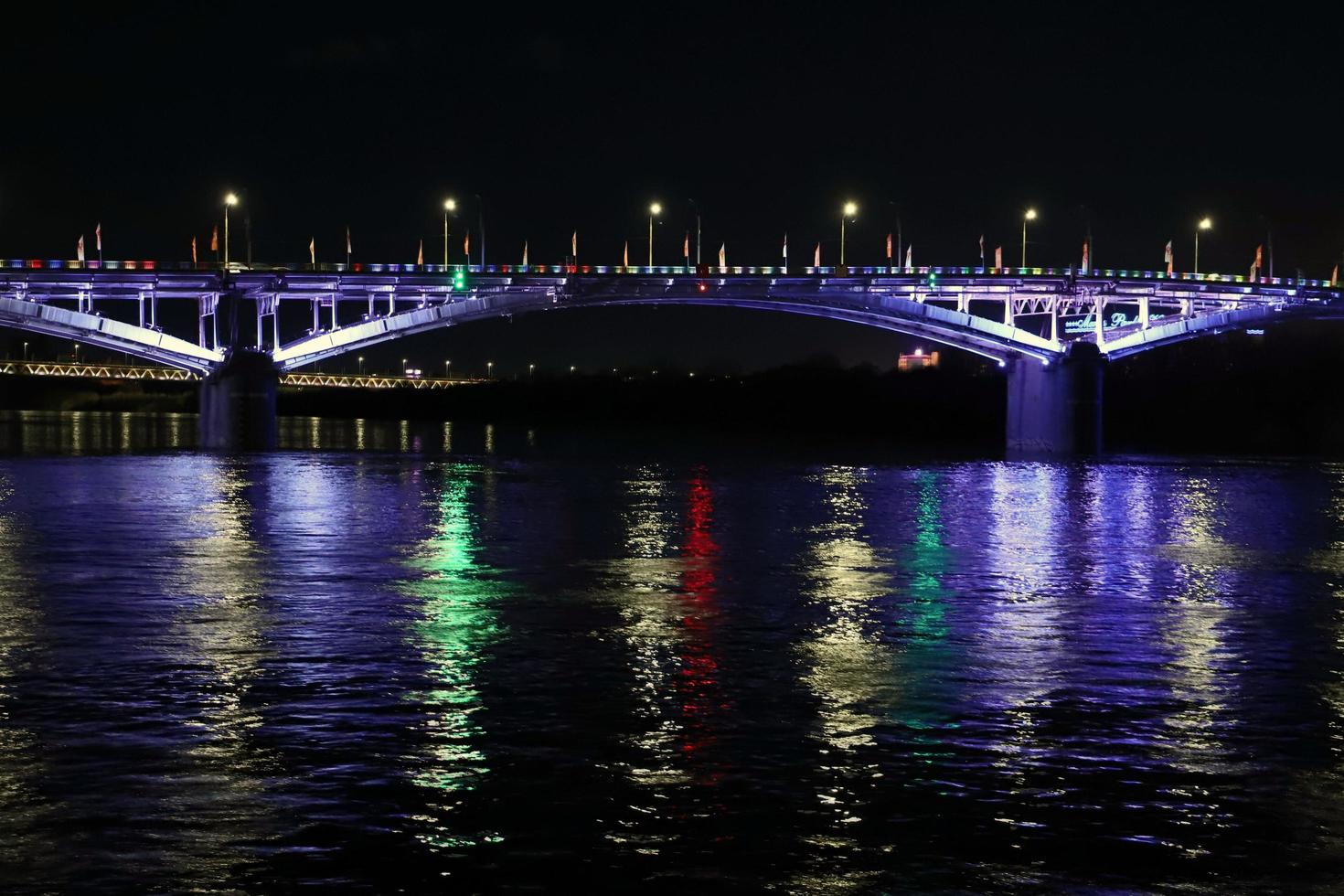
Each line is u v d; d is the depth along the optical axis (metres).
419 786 21.42
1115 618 38.78
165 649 31.83
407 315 138.62
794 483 104.56
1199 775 22.47
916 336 161.62
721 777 22.05
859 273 149.75
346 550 53.66
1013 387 168.12
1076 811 20.67
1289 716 26.55
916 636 34.94
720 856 18.84
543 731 24.62
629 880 18.05
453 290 137.50
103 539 57.12
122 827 19.52
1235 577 49.41
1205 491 101.12
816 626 36.31
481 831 19.61
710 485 100.94
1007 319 162.12
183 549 53.81
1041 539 63.19
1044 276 158.38
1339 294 168.62
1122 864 18.70
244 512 71.19
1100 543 61.81
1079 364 161.12
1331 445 197.38
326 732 24.39
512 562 50.31
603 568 48.94
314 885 17.77
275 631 34.47
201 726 24.72
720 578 46.53
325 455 137.50
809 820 20.17
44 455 132.38
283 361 138.00
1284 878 18.31
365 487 91.88
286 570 47.41
